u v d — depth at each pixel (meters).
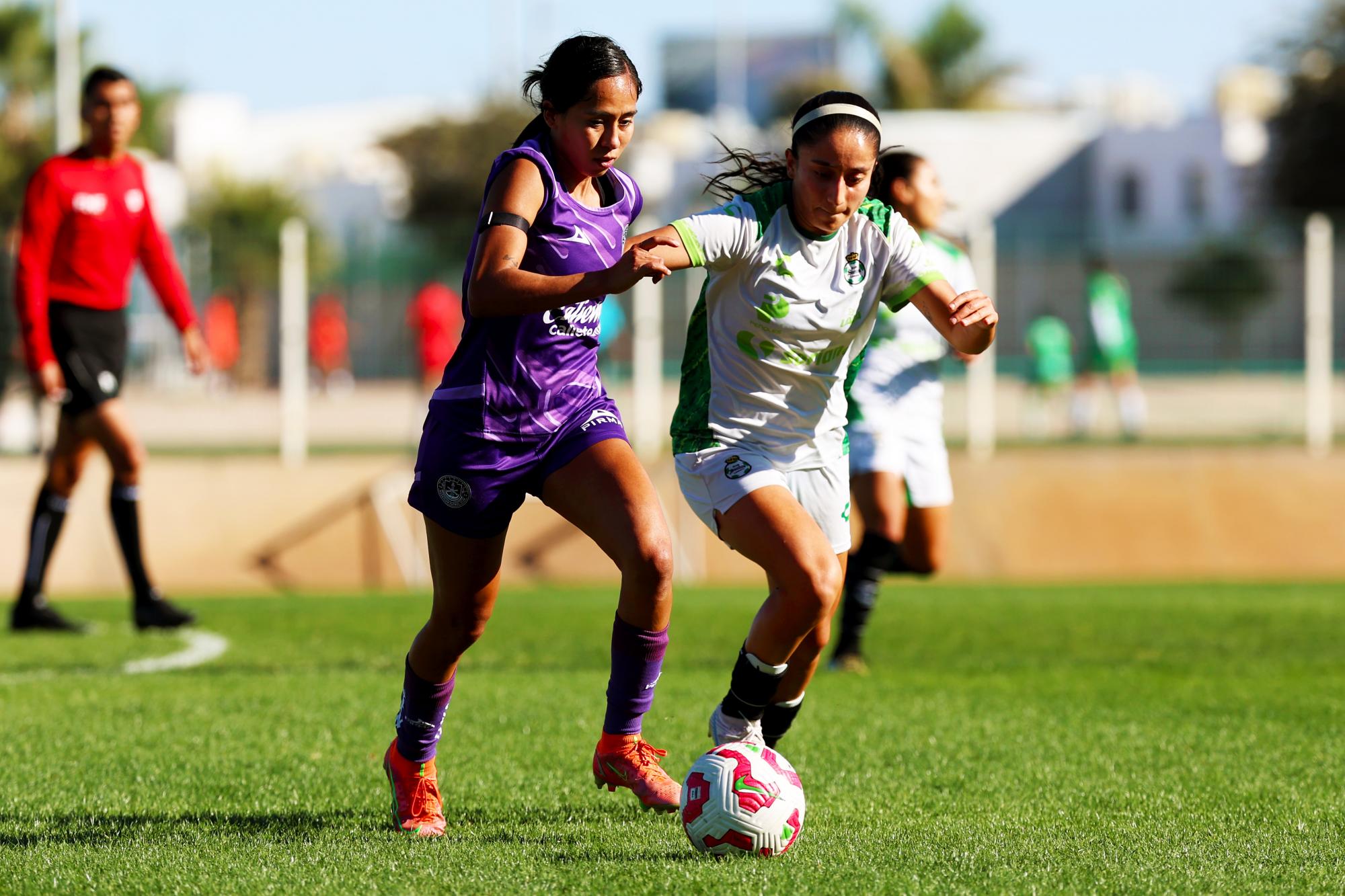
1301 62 150.62
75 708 24.14
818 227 15.98
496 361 15.08
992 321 15.90
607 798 17.73
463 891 13.06
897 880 13.31
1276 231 65.50
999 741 21.45
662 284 62.91
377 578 49.25
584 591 46.06
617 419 15.88
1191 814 16.72
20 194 154.12
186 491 51.00
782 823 14.49
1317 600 41.59
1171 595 43.22
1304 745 21.19
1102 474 52.59
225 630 35.66
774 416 16.81
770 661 16.30
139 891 13.19
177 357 70.31
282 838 15.35
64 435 34.16
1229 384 66.00
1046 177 146.62
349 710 23.95
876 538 28.70
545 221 14.93
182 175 158.62
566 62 14.73
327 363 65.00
